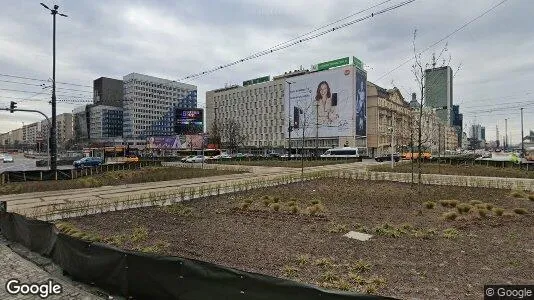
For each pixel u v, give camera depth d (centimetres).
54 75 2764
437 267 700
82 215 1314
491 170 3325
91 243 659
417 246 843
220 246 867
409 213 1234
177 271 537
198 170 3759
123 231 1056
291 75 11619
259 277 463
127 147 7988
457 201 1363
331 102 9925
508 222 1067
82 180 2519
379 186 2061
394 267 704
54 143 2777
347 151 7056
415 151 7294
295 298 436
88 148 8569
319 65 10819
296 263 739
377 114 10694
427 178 2486
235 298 481
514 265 702
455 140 14625
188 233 1009
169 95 7700
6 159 7275
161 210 1386
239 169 3994
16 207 1559
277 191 1919
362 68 10138
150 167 4297
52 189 2211
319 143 10238
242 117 12950
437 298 560
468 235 930
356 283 626
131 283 590
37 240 854
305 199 1595
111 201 1662
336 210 1306
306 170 3822
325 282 631
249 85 12788
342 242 888
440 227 1021
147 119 8719
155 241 929
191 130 8131
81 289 645
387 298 384
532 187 1972
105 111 9419
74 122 12231
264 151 11238
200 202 1577
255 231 1017
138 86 6975
